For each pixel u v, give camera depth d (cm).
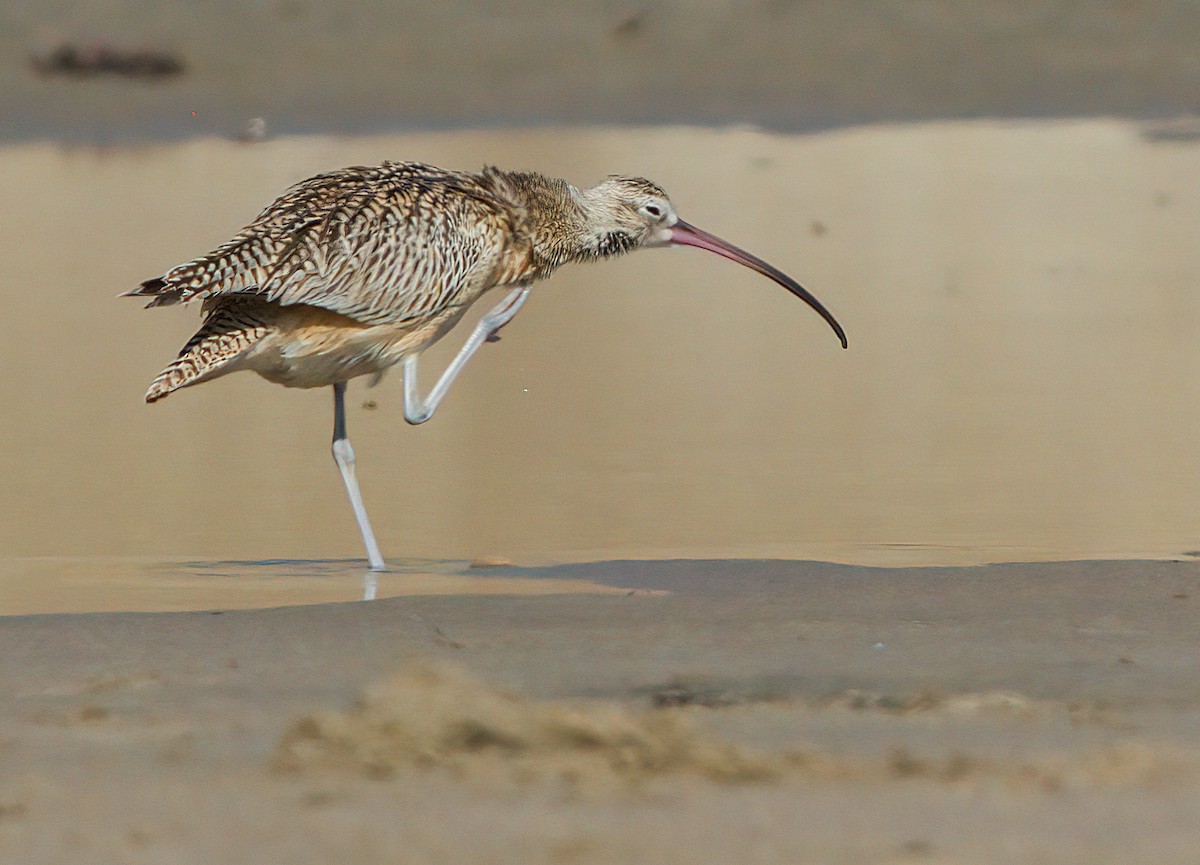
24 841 641
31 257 3091
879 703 864
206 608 1229
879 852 621
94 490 1725
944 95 4969
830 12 5300
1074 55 5116
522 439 1955
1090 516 1577
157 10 5159
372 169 1562
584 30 5216
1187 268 2973
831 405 2109
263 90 4903
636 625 1081
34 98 4816
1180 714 838
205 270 1409
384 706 771
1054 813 666
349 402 2195
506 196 1631
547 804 678
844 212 3534
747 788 700
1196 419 2011
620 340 2531
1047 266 3006
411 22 5206
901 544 1464
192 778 718
